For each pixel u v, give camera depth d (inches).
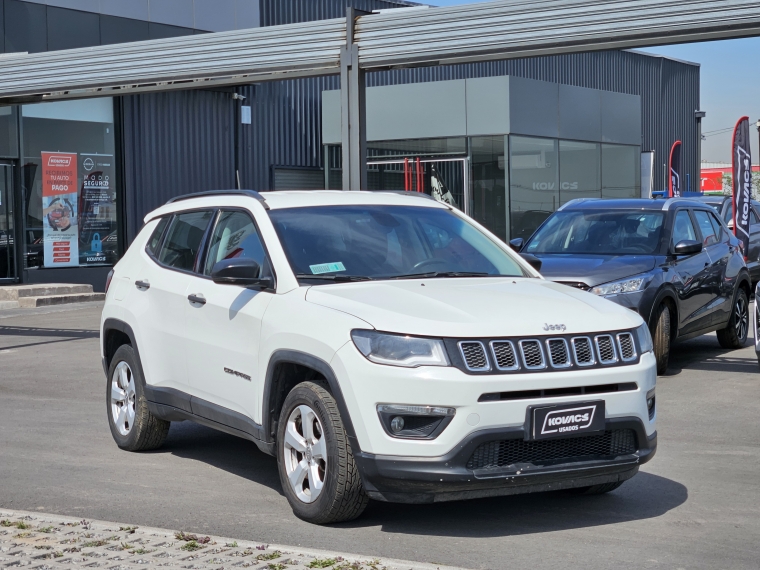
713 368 414.9
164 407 259.3
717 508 215.8
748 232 629.0
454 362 183.8
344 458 193.6
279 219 234.8
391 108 987.9
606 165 1090.1
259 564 169.6
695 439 287.4
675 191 962.1
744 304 478.3
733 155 616.7
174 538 187.2
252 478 248.1
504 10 416.5
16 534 189.5
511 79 924.6
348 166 456.4
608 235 429.4
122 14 879.1
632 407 195.2
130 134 890.1
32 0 812.0
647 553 183.9
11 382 408.5
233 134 997.8
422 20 435.2
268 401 214.4
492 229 941.2
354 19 452.1
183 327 249.9
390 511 214.2
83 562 170.7
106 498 227.3
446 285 218.1
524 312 196.9
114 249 881.5
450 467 182.4
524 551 185.2
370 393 186.5
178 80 508.1
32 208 820.0
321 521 201.5
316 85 1106.7
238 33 485.4
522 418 184.7
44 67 550.0
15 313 703.1
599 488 223.8
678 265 409.4
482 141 942.4
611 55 1491.1
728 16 370.3
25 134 813.9
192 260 256.7
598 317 200.7
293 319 206.8
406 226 245.4
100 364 460.4
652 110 1594.5
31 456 272.5
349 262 226.4
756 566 176.4
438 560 179.9
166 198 927.0
